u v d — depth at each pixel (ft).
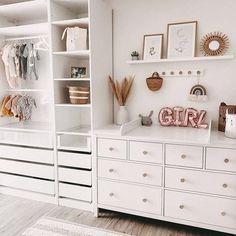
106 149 7.72
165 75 8.59
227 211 6.57
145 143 7.19
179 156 6.85
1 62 9.91
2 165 9.69
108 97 9.16
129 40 8.94
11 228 7.52
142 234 7.22
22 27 8.92
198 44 8.09
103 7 8.46
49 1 8.14
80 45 8.23
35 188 9.21
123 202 7.73
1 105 10.03
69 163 8.55
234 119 6.70
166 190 7.14
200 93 8.13
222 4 7.71
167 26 8.36
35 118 10.69
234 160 6.34
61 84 8.82
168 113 8.55
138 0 8.66
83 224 7.71
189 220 7.00
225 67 7.88
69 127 9.34
